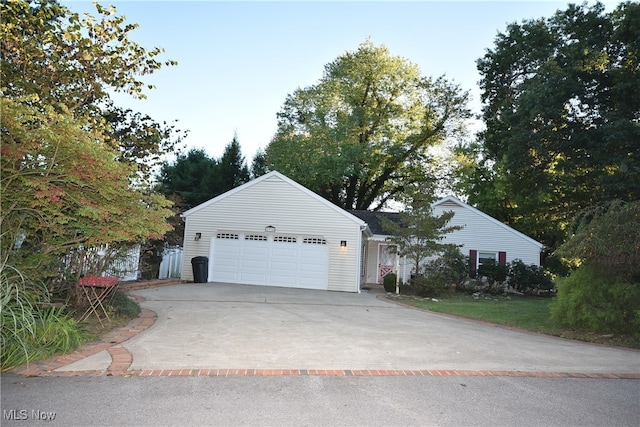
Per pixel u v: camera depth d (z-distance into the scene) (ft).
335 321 30.58
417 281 55.57
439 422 12.92
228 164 108.68
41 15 27.22
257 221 60.64
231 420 12.50
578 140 54.54
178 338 22.59
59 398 13.73
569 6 57.98
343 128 95.86
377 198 121.90
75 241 24.14
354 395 14.96
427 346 23.27
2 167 20.36
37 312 20.51
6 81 27.02
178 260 69.51
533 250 72.38
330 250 59.36
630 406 15.07
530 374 18.65
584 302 30.81
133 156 36.60
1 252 21.91
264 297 43.88
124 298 30.50
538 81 57.62
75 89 30.40
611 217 30.14
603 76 55.42
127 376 16.10
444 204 74.02
